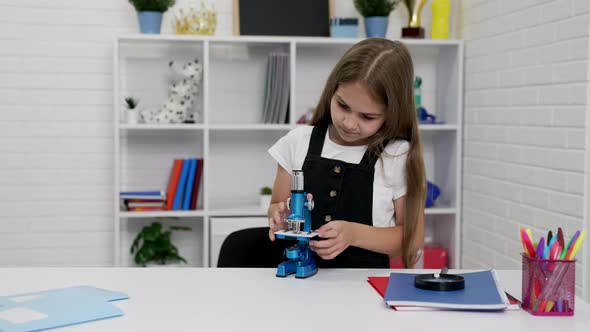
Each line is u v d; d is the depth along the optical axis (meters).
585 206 2.50
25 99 3.53
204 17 3.44
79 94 3.56
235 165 3.70
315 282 1.51
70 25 3.53
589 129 2.49
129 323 1.20
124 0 3.56
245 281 1.51
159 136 3.64
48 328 1.17
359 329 1.17
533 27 2.86
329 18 3.59
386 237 1.72
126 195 3.40
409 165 1.77
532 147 2.87
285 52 3.63
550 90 2.73
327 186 1.82
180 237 3.71
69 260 3.60
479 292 1.37
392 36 3.73
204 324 1.20
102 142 3.59
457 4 3.67
